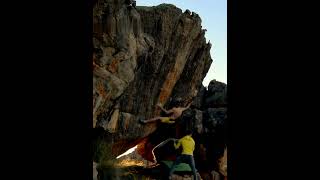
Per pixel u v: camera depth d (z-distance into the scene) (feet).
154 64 63.82
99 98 43.21
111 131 49.21
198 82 76.28
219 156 64.28
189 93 73.67
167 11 64.95
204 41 75.77
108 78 43.91
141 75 63.31
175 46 67.41
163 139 64.54
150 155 66.13
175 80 69.51
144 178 42.98
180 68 69.72
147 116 65.05
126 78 47.21
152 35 64.08
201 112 67.05
